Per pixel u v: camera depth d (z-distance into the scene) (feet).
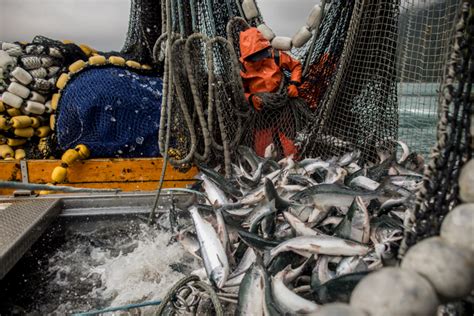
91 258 12.89
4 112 17.43
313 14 15.94
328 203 11.53
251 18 16.74
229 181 14.83
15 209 12.65
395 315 3.72
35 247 11.83
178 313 8.98
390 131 16.12
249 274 8.42
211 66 14.46
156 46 14.97
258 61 16.30
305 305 7.53
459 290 4.07
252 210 11.53
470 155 5.41
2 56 17.07
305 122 16.97
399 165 14.12
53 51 18.37
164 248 13.23
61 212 13.84
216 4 16.29
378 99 15.80
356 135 16.34
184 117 15.57
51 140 17.66
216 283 9.43
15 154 18.04
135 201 14.49
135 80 17.52
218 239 10.41
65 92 17.03
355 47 14.66
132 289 11.60
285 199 11.60
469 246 4.27
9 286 10.66
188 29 15.84
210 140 15.10
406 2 13.70
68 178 16.15
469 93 5.35
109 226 13.96
